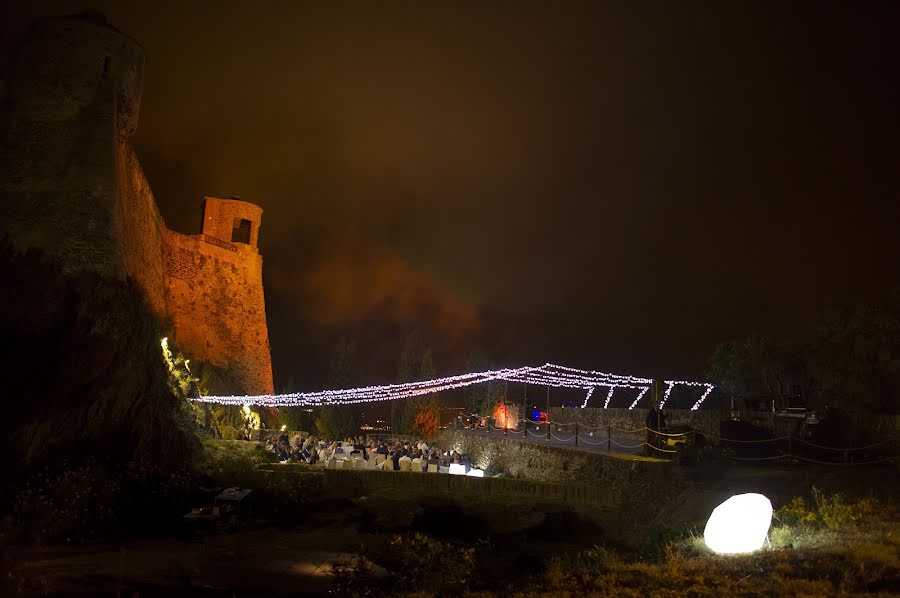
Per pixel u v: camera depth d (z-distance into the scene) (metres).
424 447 30.22
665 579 8.79
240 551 15.50
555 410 34.19
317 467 24.27
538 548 16.33
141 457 20.00
